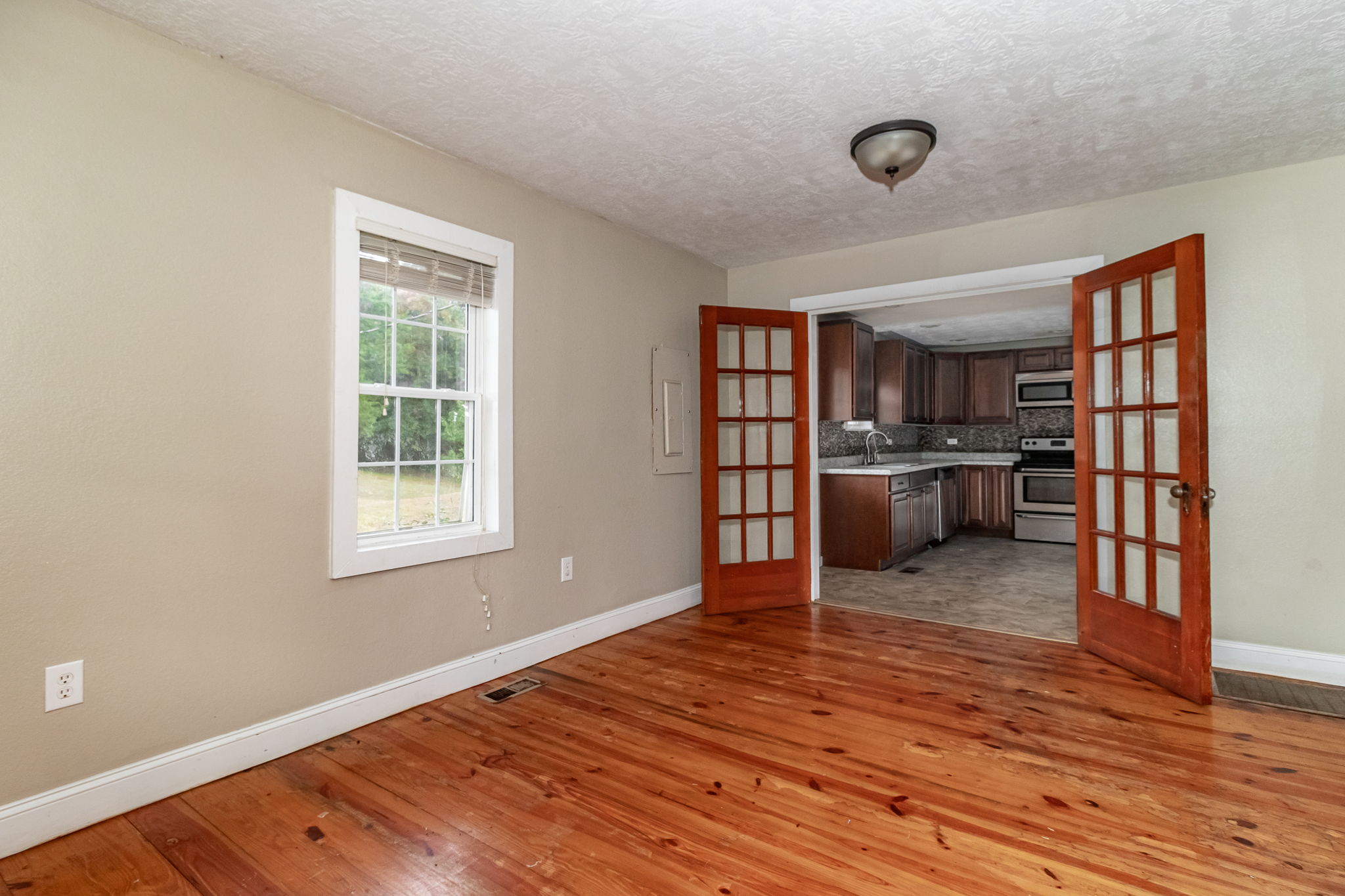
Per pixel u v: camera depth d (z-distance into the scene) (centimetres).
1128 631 296
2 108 163
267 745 215
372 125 246
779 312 421
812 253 426
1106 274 310
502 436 295
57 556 173
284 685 221
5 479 164
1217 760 210
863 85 220
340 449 235
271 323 217
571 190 316
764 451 449
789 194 321
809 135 257
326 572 232
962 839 170
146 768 188
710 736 232
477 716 251
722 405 452
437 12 179
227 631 206
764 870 158
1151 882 151
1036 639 345
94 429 179
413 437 271
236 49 199
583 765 212
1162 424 296
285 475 221
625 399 373
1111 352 312
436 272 269
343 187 237
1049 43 196
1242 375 296
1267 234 292
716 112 238
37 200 169
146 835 173
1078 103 233
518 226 306
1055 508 674
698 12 180
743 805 187
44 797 170
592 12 179
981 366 759
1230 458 299
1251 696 264
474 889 152
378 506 258
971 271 369
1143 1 176
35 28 168
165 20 184
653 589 394
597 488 352
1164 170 293
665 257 405
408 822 179
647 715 252
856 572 531
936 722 243
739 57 203
